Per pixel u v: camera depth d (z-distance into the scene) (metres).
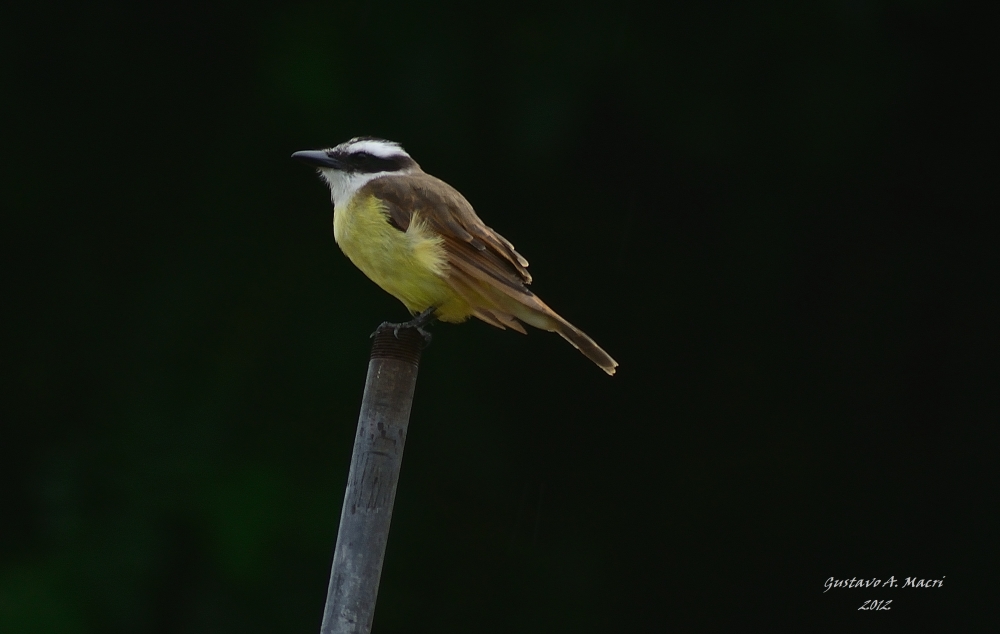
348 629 7.25
